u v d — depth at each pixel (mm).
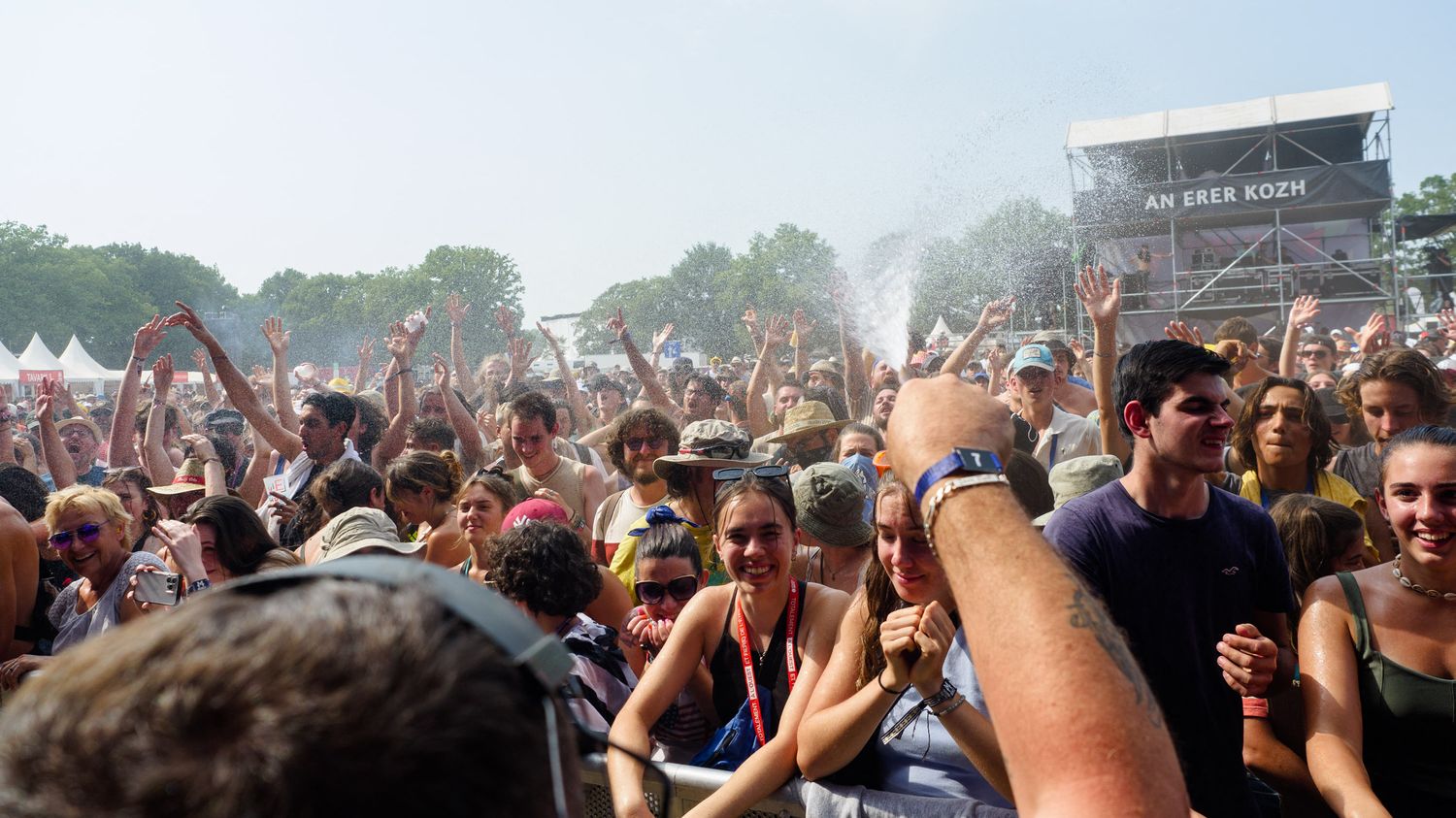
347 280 125750
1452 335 9234
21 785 456
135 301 106688
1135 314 24250
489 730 492
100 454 9859
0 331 97375
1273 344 8039
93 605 4316
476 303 115938
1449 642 2463
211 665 468
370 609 515
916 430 839
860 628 2648
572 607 3340
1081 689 668
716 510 3004
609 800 2947
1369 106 23594
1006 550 746
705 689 3146
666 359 20641
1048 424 5723
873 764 2633
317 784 444
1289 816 2816
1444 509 2424
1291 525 3359
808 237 77812
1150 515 2613
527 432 5605
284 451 7039
